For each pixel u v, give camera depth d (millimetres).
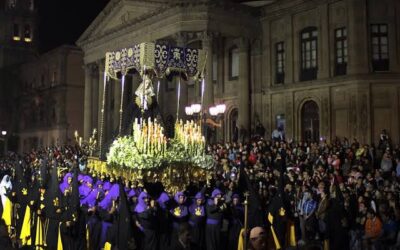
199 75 15766
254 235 5410
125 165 13219
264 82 35312
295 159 22531
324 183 16172
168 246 12000
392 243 13016
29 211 15578
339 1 30422
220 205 12648
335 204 13727
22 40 77562
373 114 28891
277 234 12344
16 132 71562
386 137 23375
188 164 13969
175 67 14906
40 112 64188
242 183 13906
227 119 37875
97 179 15367
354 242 14141
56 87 59156
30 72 68438
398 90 28859
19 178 17281
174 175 13633
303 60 32938
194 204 12789
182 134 14656
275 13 34469
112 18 44375
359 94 29016
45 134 62156
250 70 36125
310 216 15406
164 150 13523
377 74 28750
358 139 28922
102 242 12852
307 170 19625
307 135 32406
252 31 35375
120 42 42656
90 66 48750
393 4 29219
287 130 33281
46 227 13953
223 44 38500
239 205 13195
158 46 14508
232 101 37500
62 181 15656
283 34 34094
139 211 11820
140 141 13359
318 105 31406
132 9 41469
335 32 30906
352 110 29328
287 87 33312
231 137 37312
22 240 15547
